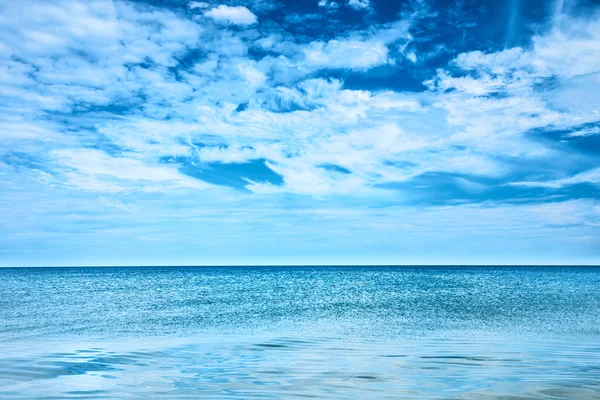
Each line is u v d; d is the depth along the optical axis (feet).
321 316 102.32
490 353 54.54
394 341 65.21
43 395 34.53
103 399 33.35
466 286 222.28
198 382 38.96
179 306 129.18
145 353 55.11
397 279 315.17
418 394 34.55
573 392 35.04
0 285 233.55
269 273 487.61
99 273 486.79
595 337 68.80
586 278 319.47
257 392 35.32
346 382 38.75
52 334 75.87
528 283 248.52
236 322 92.22
